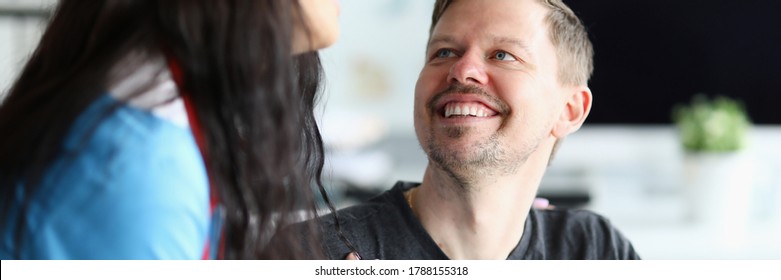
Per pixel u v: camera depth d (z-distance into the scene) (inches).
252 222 36.6
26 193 31.0
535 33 48.5
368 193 108.0
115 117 31.3
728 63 117.8
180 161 31.5
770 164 113.9
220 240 35.6
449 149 46.9
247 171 35.3
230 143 34.8
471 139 46.8
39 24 40.3
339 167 112.8
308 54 43.7
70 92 31.8
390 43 135.7
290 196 38.2
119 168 30.5
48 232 30.5
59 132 31.2
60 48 34.2
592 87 118.5
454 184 47.6
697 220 101.1
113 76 32.0
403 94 136.3
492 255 50.0
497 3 48.6
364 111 135.8
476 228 48.7
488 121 47.3
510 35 47.8
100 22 33.3
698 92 118.3
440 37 49.1
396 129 135.9
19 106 32.5
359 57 135.6
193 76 33.3
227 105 34.2
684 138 101.5
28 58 39.5
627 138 119.6
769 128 118.2
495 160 47.1
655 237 96.9
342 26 134.8
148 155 30.9
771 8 116.6
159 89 32.5
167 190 30.8
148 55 32.8
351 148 121.6
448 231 48.9
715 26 117.2
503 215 49.2
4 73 72.3
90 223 30.3
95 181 30.5
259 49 34.1
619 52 117.7
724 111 100.5
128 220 30.2
